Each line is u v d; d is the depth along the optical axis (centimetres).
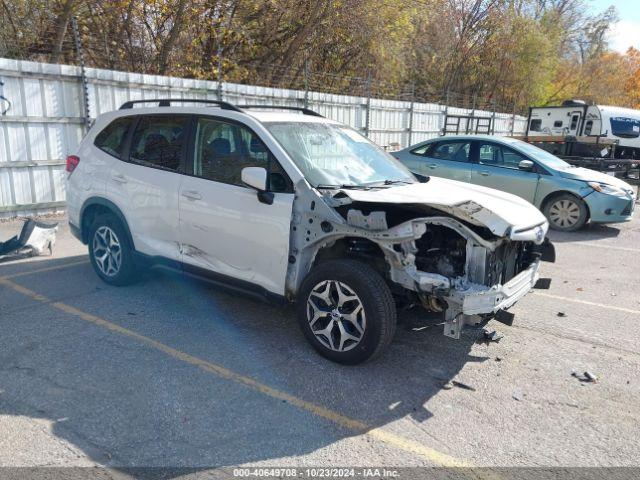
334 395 373
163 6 1608
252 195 434
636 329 521
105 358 414
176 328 475
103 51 1559
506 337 492
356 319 397
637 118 1989
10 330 459
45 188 955
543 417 358
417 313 466
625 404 379
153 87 1112
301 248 417
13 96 884
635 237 952
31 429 319
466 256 392
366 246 419
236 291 462
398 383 394
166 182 496
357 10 2083
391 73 2536
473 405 369
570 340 489
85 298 541
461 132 2608
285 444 315
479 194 473
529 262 477
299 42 2030
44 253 714
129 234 536
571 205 967
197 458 299
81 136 995
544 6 4359
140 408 346
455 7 3544
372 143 558
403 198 410
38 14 1473
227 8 1802
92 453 300
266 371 402
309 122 504
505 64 3831
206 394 367
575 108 2036
